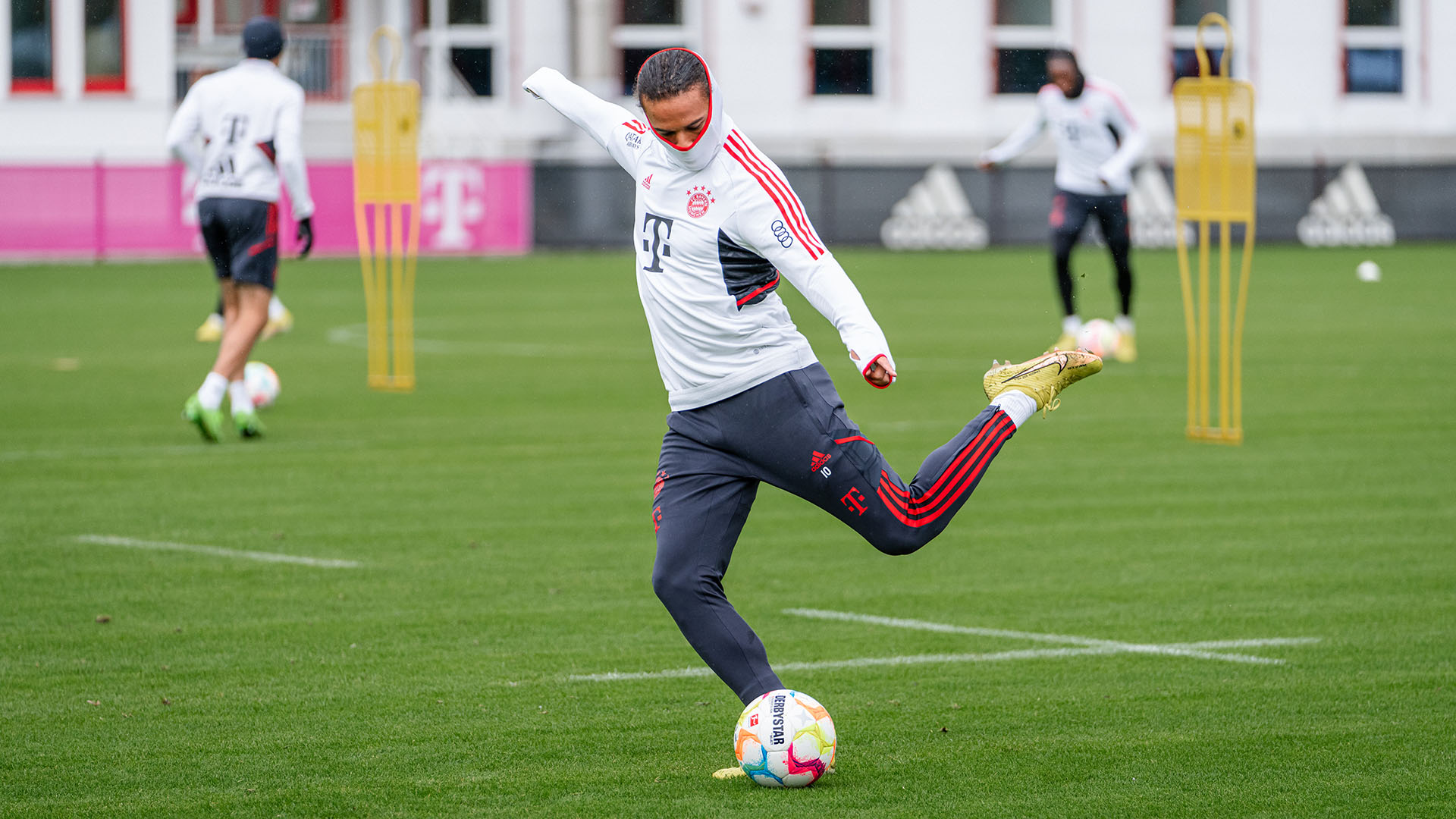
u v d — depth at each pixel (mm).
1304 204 106688
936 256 99500
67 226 92812
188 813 15133
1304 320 65062
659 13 117062
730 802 15383
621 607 23516
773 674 16094
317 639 21625
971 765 16516
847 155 117875
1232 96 36750
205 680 19672
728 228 15125
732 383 15461
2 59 102938
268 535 28234
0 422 40469
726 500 15828
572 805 15305
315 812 15148
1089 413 42500
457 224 99125
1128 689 19375
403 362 47844
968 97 120062
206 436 37094
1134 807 15227
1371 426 39906
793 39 117938
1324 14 122000
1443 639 21562
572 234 101312
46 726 17812
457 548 27375
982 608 23484
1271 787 15773
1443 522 29203
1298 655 20812
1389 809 15141
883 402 44062
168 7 104438
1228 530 28703
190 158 37562
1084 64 120562
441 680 19719
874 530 15789
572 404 44188
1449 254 99438
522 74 114938
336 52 108875
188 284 80375
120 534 28203
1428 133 123188
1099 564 26234
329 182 96875
